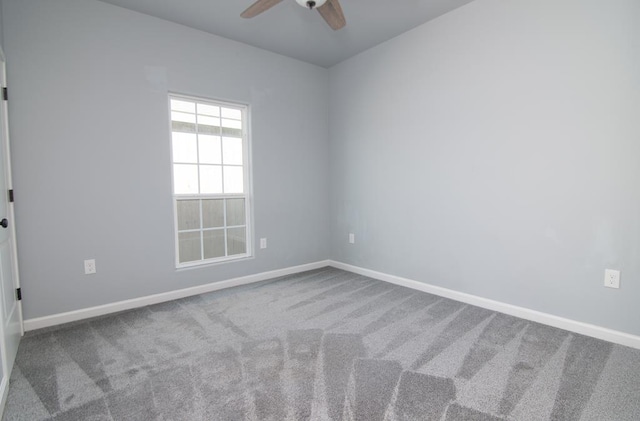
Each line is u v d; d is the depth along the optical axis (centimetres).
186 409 157
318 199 427
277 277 388
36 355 209
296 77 397
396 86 343
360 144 389
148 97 295
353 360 200
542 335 230
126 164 286
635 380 177
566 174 235
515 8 253
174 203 318
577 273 234
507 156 264
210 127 343
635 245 209
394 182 353
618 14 209
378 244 376
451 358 201
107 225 279
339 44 356
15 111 238
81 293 269
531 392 168
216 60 332
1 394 154
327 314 272
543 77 242
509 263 268
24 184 243
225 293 330
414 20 307
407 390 170
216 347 217
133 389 173
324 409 156
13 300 223
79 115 263
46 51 248
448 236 308
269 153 378
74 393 170
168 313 278
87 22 264
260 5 214
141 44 289
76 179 264
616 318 219
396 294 322
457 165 297
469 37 281
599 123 219
